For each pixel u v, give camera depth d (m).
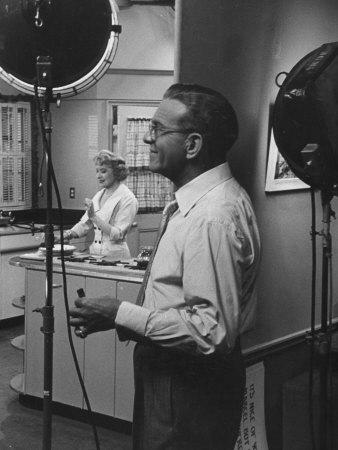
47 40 2.45
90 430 4.07
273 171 2.68
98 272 4.08
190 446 1.94
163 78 6.86
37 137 7.21
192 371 1.93
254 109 2.59
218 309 1.80
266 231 2.71
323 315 2.26
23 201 7.16
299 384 2.82
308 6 2.74
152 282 1.97
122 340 1.94
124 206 5.01
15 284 6.44
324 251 2.22
